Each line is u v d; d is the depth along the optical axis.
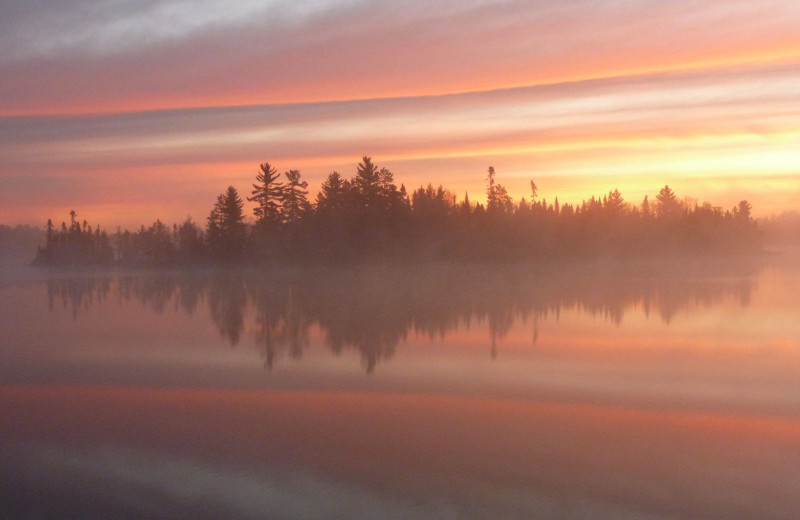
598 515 11.09
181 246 105.06
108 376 20.98
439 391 18.62
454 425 15.51
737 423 15.56
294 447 14.12
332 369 21.66
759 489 11.94
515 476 12.54
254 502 11.61
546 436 14.70
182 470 13.01
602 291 51.34
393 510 11.27
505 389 18.77
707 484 12.15
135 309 41.97
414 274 74.88
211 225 92.06
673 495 11.76
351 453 13.75
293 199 88.69
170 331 30.91
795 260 112.06
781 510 11.20
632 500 11.58
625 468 12.91
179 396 18.42
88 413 16.92
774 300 43.19
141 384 19.86
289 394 18.44
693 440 14.41
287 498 11.70
